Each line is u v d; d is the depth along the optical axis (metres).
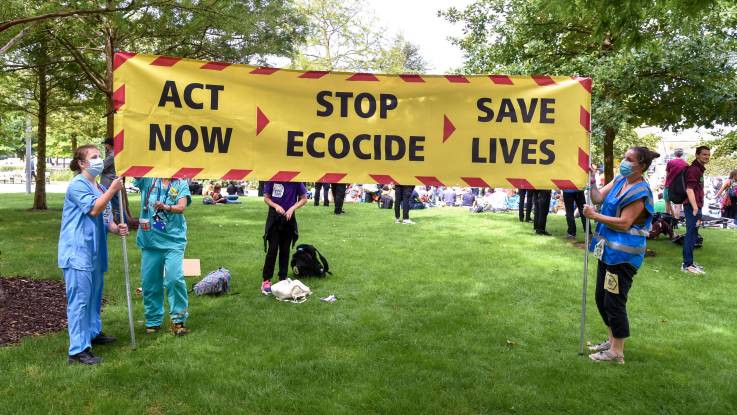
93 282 4.36
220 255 8.27
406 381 3.90
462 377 3.98
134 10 8.21
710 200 24.64
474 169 4.68
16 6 6.70
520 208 14.06
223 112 4.53
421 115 4.65
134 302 5.71
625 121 10.08
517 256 8.74
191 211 15.44
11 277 6.39
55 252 8.21
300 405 3.50
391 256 8.57
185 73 4.48
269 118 4.58
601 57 10.28
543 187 4.68
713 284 7.06
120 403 3.46
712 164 35.78
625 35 5.51
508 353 4.48
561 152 4.68
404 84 4.63
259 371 4.02
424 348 4.57
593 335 4.99
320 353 4.40
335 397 3.62
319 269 7.01
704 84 9.64
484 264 8.07
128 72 4.42
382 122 4.63
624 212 4.17
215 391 3.67
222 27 10.56
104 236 4.52
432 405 3.54
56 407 3.39
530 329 5.12
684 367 4.25
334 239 10.18
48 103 16.73
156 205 4.65
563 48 11.51
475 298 6.17
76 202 4.09
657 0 5.50
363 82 4.62
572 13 5.59
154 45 12.23
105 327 4.95
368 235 10.84
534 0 10.09
